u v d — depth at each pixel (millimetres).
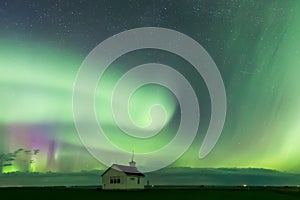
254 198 55781
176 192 70562
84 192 69812
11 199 51938
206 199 53375
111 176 80750
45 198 53500
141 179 83625
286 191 76875
